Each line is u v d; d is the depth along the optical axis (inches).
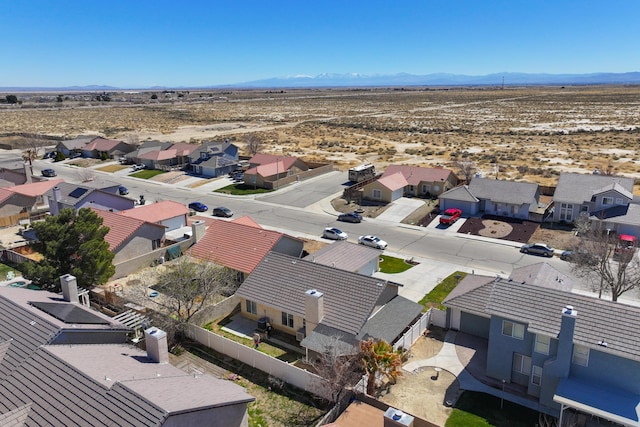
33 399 710.5
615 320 909.8
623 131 4896.7
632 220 1907.0
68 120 6948.8
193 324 1245.1
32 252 1846.7
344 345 1074.1
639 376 863.7
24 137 4995.1
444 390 1040.8
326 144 4552.2
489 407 983.0
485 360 1152.2
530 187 2325.3
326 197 2709.2
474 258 1817.2
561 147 4131.4
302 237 2073.1
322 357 1053.2
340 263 1501.0
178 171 3432.6
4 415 674.8
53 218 1374.3
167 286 1310.3
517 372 1048.8
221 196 2785.4
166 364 895.1
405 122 6378.0
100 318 989.2
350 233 2117.4
